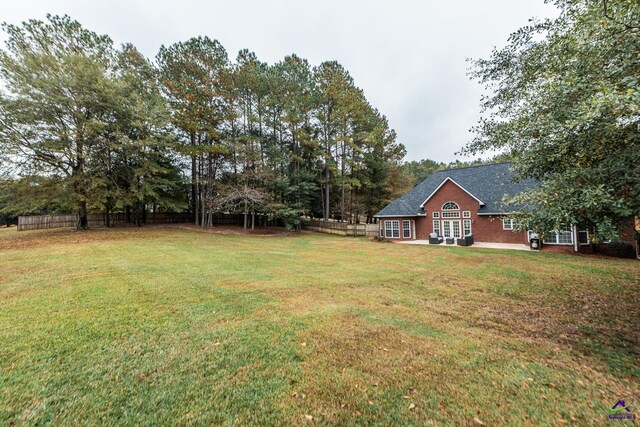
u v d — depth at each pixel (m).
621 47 3.95
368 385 2.93
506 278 8.30
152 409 2.52
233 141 22.34
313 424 2.39
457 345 3.92
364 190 32.09
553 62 5.31
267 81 23.48
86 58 16.58
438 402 2.67
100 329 4.20
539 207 4.30
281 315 4.94
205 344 3.78
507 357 3.59
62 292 6.08
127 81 18.92
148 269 8.54
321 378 3.04
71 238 15.73
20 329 4.16
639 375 3.21
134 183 19.36
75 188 17.44
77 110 16.84
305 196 26.80
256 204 24.08
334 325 4.53
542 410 2.57
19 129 15.57
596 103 3.42
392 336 4.16
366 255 13.14
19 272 7.98
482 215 19.34
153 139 19.31
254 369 3.20
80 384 2.85
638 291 6.96
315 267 9.76
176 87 19.56
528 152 4.93
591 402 2.69
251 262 10.34
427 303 5.91
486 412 2.54
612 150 4.07
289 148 27.59
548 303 6.01
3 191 16.36
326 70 25.73
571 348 3.90
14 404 2.53
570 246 15.48
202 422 2.38
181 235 18.89
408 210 22.20
